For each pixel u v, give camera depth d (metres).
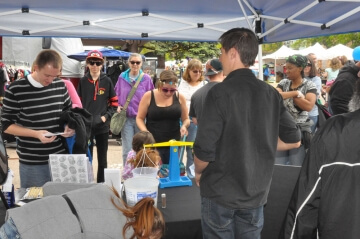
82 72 7.75
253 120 1.48
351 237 1.09
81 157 1.96
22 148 2.56
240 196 1.48
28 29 3.34
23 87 2.41
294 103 3.10
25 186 2.62
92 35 3.54
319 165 1.17
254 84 1.51
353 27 2.73
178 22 3.27
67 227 0.99
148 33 3.55
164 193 2.18
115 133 4.07
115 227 1.06
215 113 1.45
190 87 4.42
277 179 2.18
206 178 1.55
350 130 1.13
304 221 1.21
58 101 2.52
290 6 2.97
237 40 1.50
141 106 3.38
